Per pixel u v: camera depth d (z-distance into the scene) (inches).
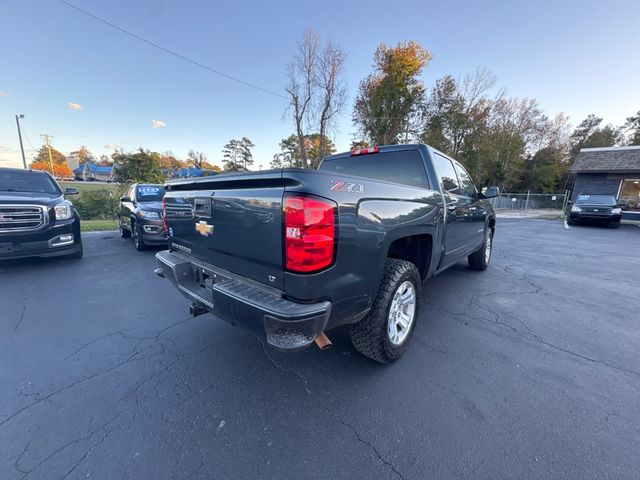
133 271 206.5
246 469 60.8
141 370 93.8
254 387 86.2
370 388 85.7
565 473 59.6
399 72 1086.4
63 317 132.2
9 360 98.7
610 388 86.4
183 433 69.7
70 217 218.8
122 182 764.6
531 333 120.2
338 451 65.2
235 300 71.6
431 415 75.6
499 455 63.9
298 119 1143.6
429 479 58.9
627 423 72.9
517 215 852.0
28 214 198.5
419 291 106.0
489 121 1300.4
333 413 76.2
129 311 138.9
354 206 73.1
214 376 91.0
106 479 58.1
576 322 130.8
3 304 146.6
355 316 79.5
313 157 1396.4
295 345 65.9
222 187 85.0
